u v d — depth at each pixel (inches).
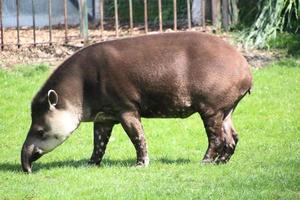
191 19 1480.1
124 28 1476.4
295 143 892.0
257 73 1222.9
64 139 780.0
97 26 1505.9
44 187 709.3
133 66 763.4
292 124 984.9
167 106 772.6
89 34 1424.7
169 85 763.4
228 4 1411.2
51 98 764.0
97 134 796.6
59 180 739.4
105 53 771.4
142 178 733.3
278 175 732.7
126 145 907.4
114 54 769.6
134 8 1573.6
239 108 1055.6
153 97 768.9
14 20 1523.1
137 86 765.9
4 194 687.1
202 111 770.2
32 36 1407.5
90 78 770.2
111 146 903.7
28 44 1322.6
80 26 1359.5
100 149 798.5
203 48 767.7
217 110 768.9
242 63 774.5
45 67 1235.9
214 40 778.8
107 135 797.2
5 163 828.0
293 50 1331.2
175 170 764.0
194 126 991.0
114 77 764.0
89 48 781.3
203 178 729.6
